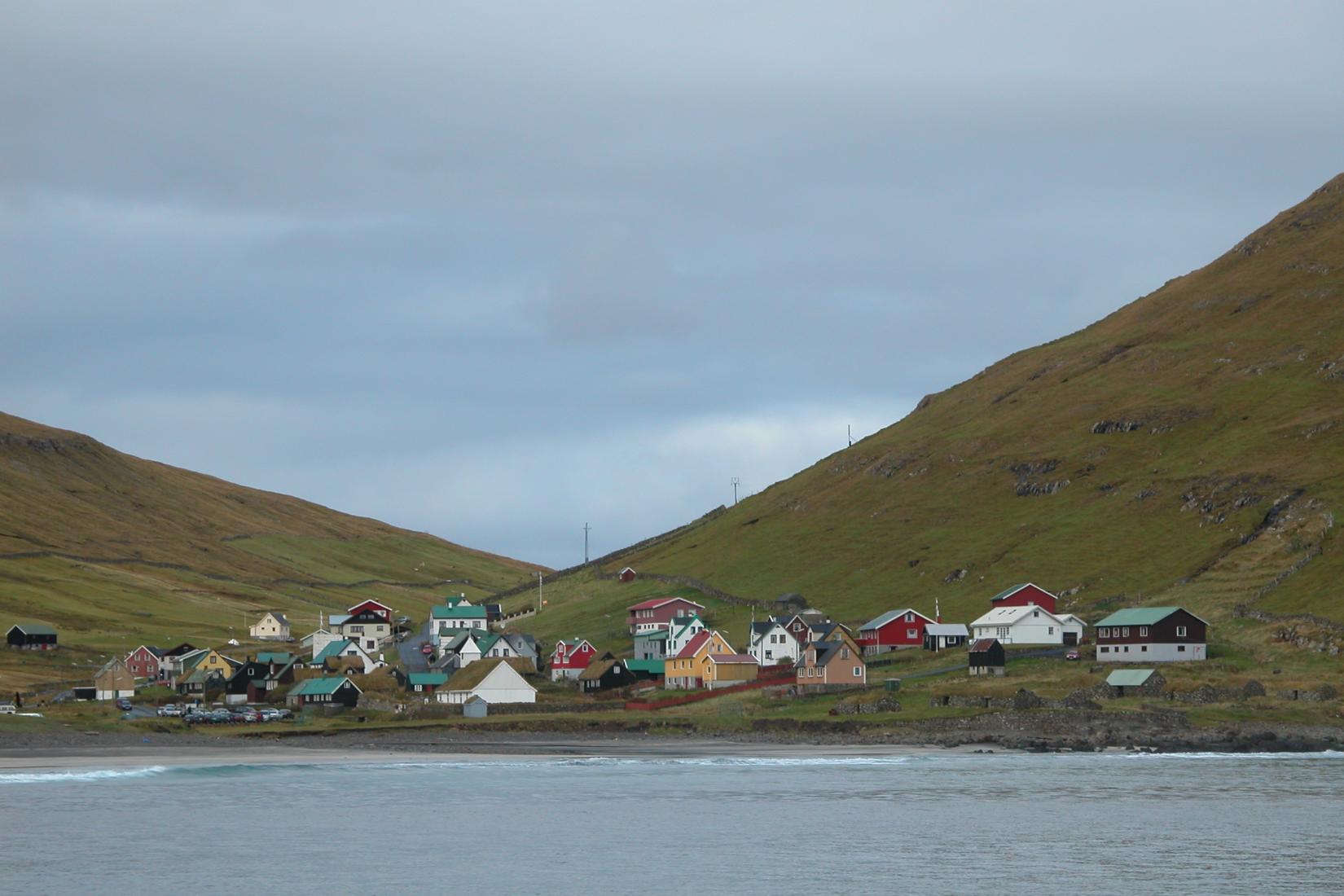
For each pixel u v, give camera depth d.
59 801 139.25
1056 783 156.00
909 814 134.38
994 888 103.12
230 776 160.75
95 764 168.88
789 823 128.88
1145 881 105.06
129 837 119.25
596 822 129.38
